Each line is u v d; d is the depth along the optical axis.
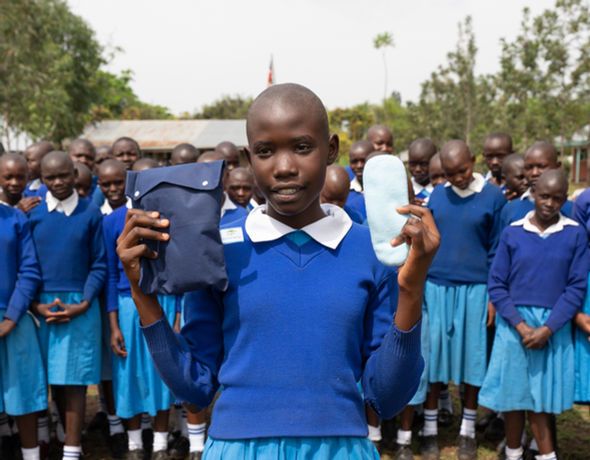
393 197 1.39
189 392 1.48
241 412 1.43
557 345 3.46
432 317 4.09
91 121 34.66
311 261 1.49
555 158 4.04
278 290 1.46
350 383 1.45
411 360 1.42
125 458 3.97
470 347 4.00
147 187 1.44
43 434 3.94
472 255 4.03
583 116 23.22
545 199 3.45
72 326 3.70
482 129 31.89
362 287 1.50
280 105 1.39
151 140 32.53
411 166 5.22
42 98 25.27
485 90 30.92
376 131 5.71
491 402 3.58
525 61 24.00
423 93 35.19
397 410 1.52
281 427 1.39
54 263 3.72
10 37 25.48
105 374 4.03
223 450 1.43
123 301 3.86
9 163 4.10
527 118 25.69
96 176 5.88
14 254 3.60
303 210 1.50
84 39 30.25
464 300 4.02
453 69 31.12
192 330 1.55
